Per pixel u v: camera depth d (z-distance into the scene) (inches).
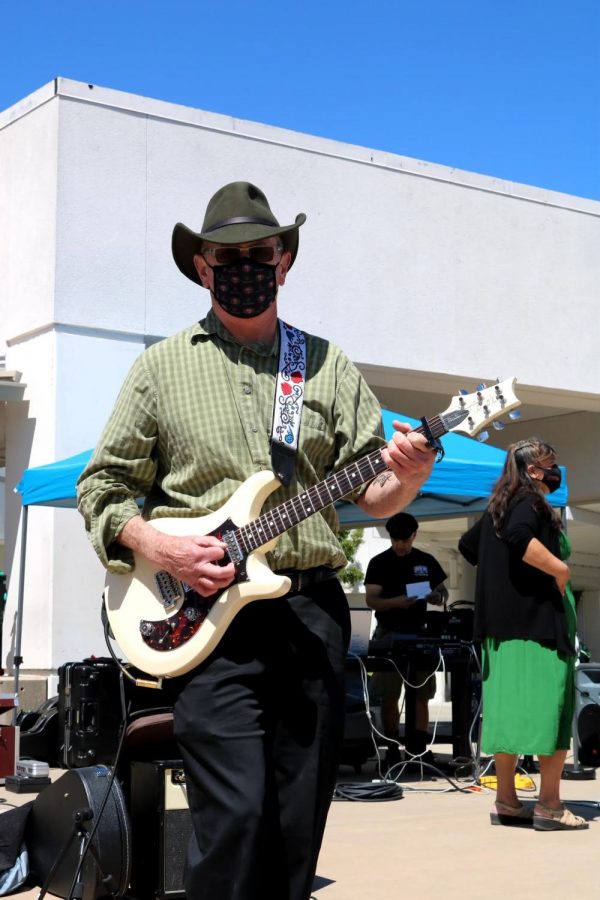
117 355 409.7
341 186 465.4
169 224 423.8
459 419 105.9
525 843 211.2
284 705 108.3
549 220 526.3
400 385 503.2
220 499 112.7
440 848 206.7
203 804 105.4
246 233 113.0
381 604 333.1
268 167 448.1
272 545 108.7
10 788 279.1
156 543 110.3
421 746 332.5
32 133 416.8
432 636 319.6
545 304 521.0
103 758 278.4
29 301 411.5
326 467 118.1
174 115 428.5
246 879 100.7
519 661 221.3
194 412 113.5
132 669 124.3
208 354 115.5
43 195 408.5
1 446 485.4
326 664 109.2
